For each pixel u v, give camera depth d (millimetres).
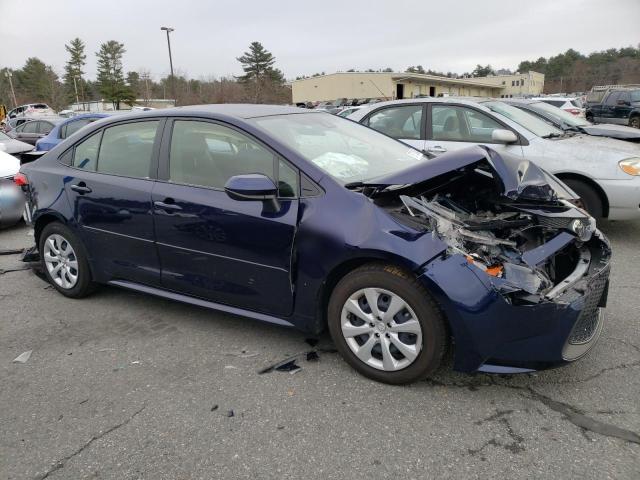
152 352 3457
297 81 71188
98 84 75375
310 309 3109
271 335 3639
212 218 3332
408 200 2918
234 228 3250
